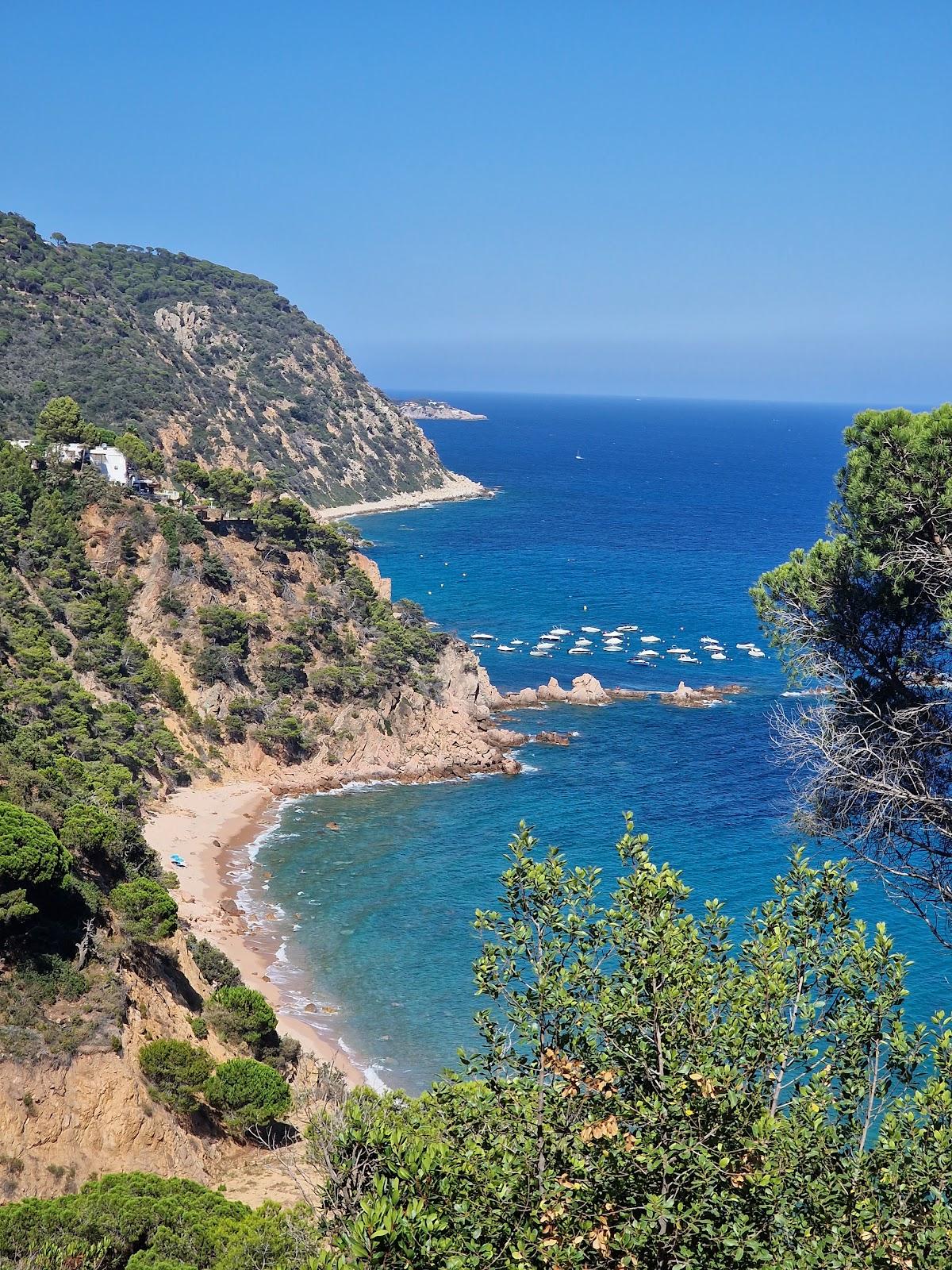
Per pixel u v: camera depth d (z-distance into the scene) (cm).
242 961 6153
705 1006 1407
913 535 1995
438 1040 5509
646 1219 1253
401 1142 1412
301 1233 2444
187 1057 4125
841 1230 1262
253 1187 3812
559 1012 1463
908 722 1964
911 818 1892
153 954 4925
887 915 5181
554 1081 1447
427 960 6319
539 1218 1318
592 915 1541
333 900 7062
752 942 1517
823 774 2023
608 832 8044
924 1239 1234
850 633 2092
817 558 2142
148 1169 3731
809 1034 1427
